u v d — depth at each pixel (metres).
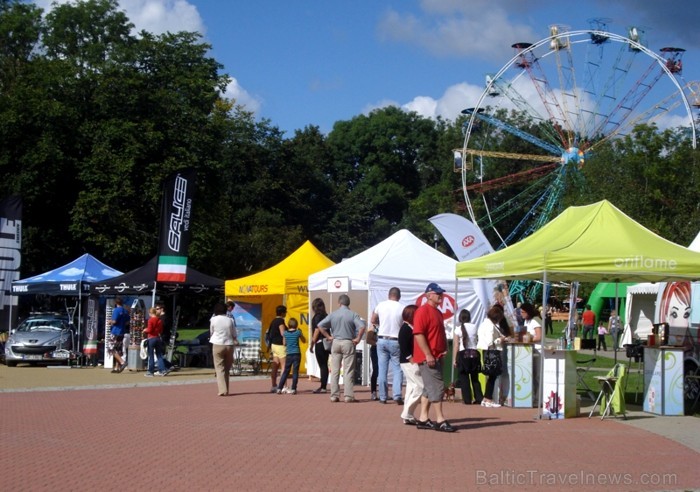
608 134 39.25
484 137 60.56
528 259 12.77
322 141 75.62
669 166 33.91
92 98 36.69
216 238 41.09
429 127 76.19
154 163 36.84
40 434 10.78
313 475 8.11
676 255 12.38
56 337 23.73
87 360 23.86
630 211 33.91
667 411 12.79
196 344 24.09
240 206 62.94
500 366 13.64
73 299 36.09
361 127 75.44
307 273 21.39
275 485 7.65
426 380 11.00
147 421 12.05
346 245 68.38
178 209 21.06
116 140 36.09
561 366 12.48
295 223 67.06
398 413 12.99
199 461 8.84
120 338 21.62
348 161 76.94
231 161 62.12
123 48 38.09
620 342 34.59
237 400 15.01
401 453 9.34
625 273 12.23
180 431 11.03
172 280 20.94
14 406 14.05
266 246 55.19
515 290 40.34
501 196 63.12
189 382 18.94
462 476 8.09
